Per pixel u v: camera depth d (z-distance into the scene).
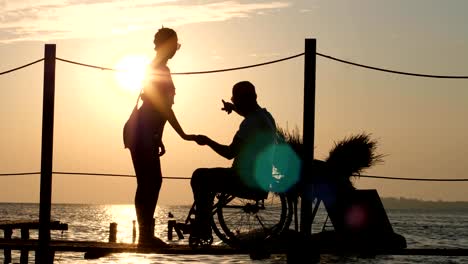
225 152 10.69
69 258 30.67
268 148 10.77
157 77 10.59
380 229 17.33
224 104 10.96
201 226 10.52
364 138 19.33
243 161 10.65
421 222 117.12
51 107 10.74
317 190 18.12
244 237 10.74
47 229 10.76
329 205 18.05
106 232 59.25
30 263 26.05
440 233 64.94
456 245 44.56
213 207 10.68
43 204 10.73
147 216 10.55
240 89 10.88
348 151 18.94
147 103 10.59
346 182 18.33
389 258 30.83
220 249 10.46
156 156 10.61
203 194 10.58
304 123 10.55
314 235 17.48
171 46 10.73
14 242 11.49
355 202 17.84
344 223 17.77
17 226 19.98
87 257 12.15
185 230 10.55
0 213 136.75
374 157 19.27
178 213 185.38
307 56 10.62
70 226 73.75
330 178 18.22
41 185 10.74
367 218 17.61
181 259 30.38
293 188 11.02
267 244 10.73
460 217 194.25
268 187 10.81
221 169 10.65
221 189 10.62
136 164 10.59
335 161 18.97
